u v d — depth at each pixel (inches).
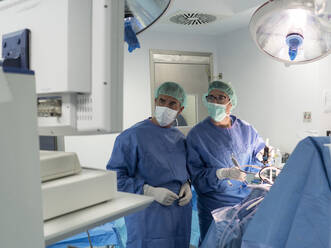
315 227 27.4
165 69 131.3
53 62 24.5
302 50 47.4
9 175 18.0
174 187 65.4
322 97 101.4
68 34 23.6
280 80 114.1
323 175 28.5
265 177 57.7
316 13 42.1
